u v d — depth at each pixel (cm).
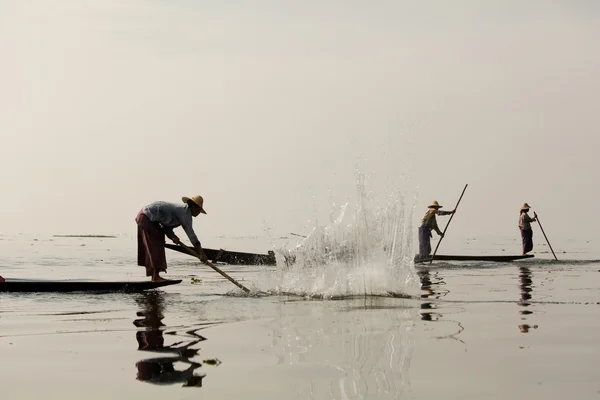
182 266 1942
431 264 1978
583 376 512
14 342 649
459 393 468
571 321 776
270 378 508
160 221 1145
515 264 1983
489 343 637
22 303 948
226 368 539
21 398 457
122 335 686
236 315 830
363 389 479
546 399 452
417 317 809
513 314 837
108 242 4606
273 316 821
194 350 609
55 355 589
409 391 474
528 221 2283
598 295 1068
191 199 1152
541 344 634
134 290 1118
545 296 1052
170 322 772
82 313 850
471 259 2142
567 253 3042
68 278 1441
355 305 934
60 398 457
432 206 2147
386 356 581
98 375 517
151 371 530
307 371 530
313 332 700
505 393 467
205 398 456
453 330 712
